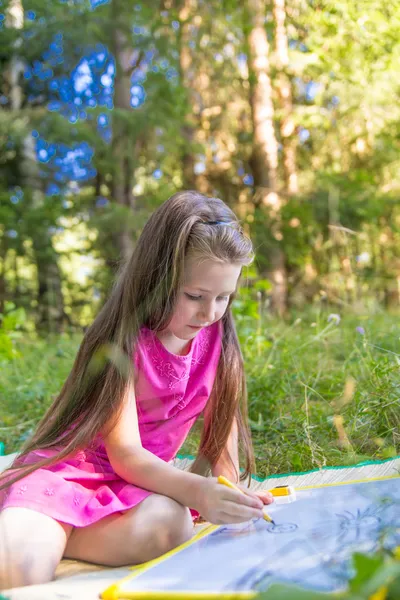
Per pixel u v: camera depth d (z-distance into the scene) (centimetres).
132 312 187
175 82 764
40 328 743
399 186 820
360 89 656
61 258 786
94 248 739
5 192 731
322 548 134
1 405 327
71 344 459
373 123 715
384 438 231
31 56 732
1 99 770
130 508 165
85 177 804
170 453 200
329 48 650
